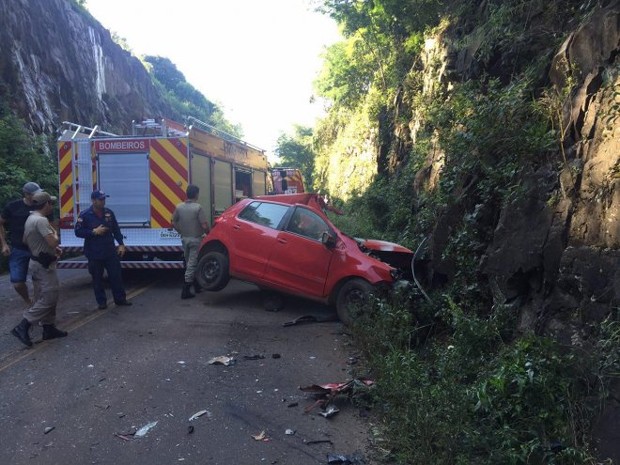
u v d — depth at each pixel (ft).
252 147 45.98
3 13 63.41
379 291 23.70
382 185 58.70
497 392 12.57
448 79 38.34
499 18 26.86
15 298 29.63
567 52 17.75
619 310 11.93
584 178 14.47
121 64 115.14
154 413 15.12
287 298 29.35
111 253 26.94
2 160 49.06
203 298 29.60
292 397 16.40
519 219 16.63
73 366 18.62
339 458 12.76
